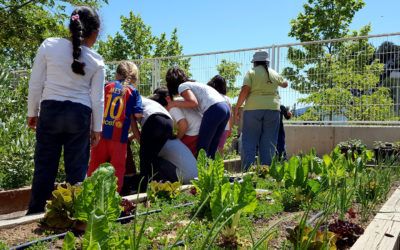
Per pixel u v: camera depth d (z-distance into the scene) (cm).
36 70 370
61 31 1529
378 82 822
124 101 463
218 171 344
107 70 1032
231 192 285
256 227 315
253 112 650
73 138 373
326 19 2533
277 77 661
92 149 463
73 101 367
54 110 362
